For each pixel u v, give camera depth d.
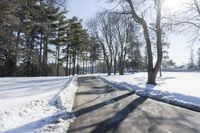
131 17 25.58
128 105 12.62
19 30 26.06
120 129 7.74
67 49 66.38
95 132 7.40
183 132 7.43
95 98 15.43
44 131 7.42
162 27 25.09
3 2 19.59
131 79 37.44
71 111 10.76
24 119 8.88
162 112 10.66
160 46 25.67
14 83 26.84
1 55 36.59
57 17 47.66
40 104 11.90
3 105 11.21
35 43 48.41
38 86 23.27
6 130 7.42
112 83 29.81
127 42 58.75
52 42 55.78
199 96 14.95
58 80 34.53
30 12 24.08
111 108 11.66
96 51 81.19
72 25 65.69
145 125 8.27
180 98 14.73
